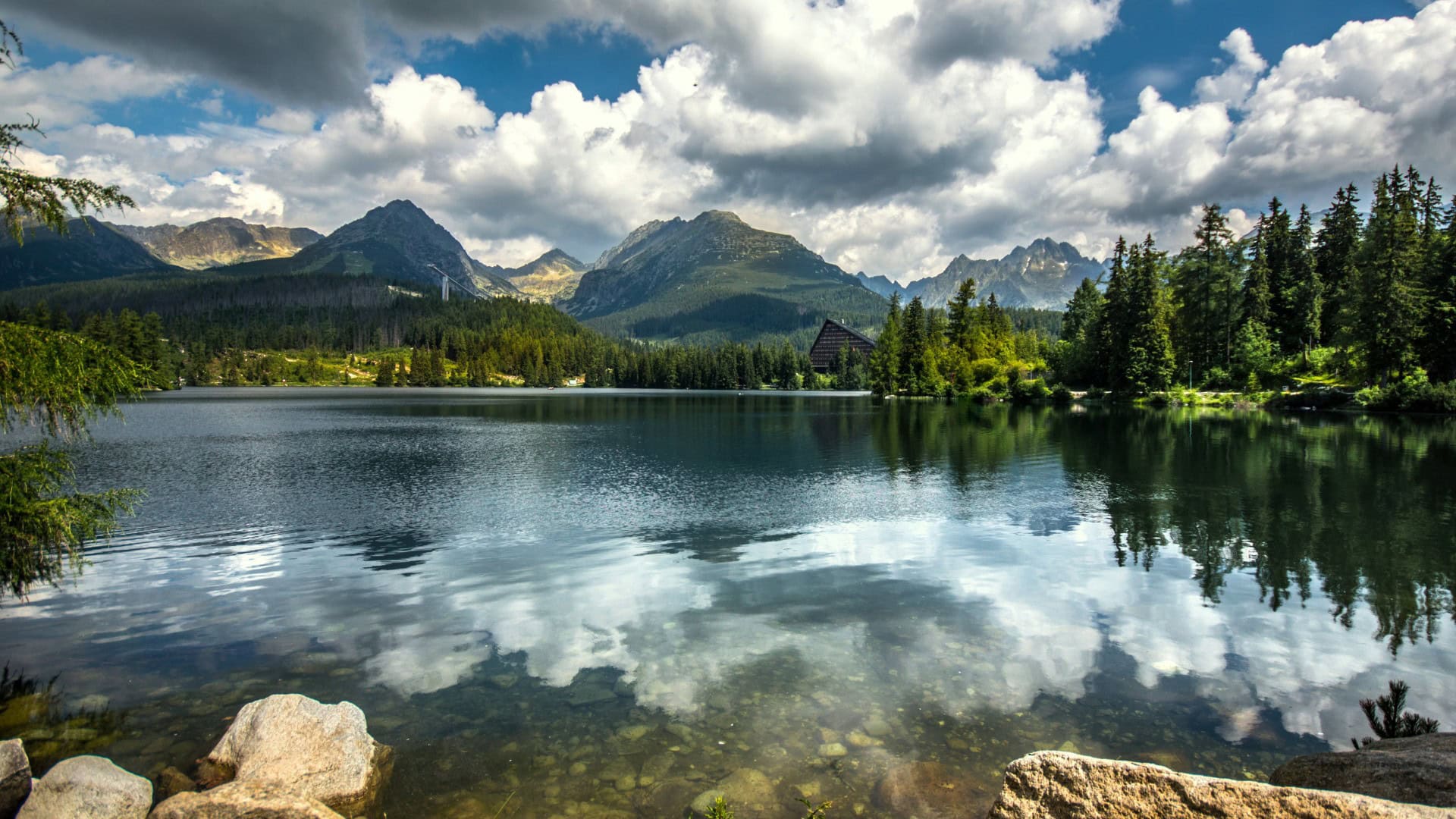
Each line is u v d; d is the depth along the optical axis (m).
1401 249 62.59
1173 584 12.93
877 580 13.27
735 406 91.50
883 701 8.00
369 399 110.50
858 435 45.81
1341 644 9.90
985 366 107.25
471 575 13.66
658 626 10.73
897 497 22.55
